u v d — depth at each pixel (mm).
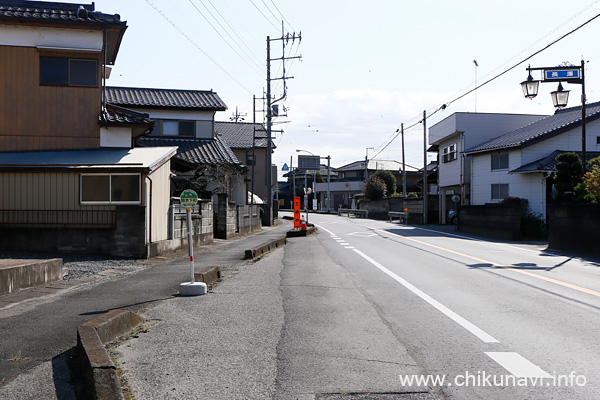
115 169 13711
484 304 7754
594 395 4066
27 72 15883
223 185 27594
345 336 5902
